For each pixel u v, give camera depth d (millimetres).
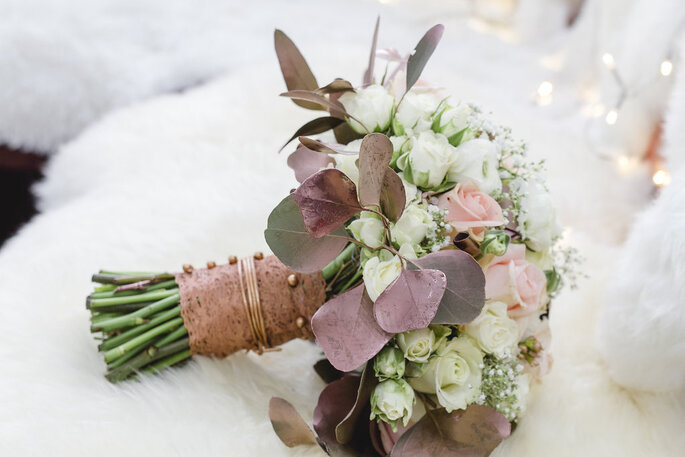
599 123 1067
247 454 653
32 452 640
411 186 646
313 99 664
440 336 646
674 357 687
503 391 658
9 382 686
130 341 708
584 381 734
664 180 930
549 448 680
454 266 620
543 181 695
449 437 648
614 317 716
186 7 1331
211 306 706
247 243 820
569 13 1414
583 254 852
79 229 839
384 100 667
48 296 760
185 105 1016
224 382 711
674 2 957
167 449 649
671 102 816
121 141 977
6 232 1158
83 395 687
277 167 918
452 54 1313
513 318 671
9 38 1083
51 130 1133
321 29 1323
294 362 752
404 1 1484
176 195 873
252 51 1221
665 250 676
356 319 627
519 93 1215
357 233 634
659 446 689
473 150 650
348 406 661
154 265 797
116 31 1218
